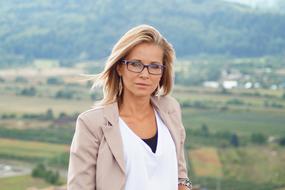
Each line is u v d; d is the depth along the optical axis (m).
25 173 132.88
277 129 192.62
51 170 130.38
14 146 170.75
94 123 6.73
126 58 6.85
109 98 6.96
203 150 161.25
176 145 6.97
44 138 181.25
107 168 6.61
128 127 6.81
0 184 121.62
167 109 7.11
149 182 6.69
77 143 6.73
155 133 6.92
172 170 6.83
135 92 6.80
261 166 148.62
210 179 134.62
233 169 145.50
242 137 179.12
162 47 6.87
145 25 6.87
